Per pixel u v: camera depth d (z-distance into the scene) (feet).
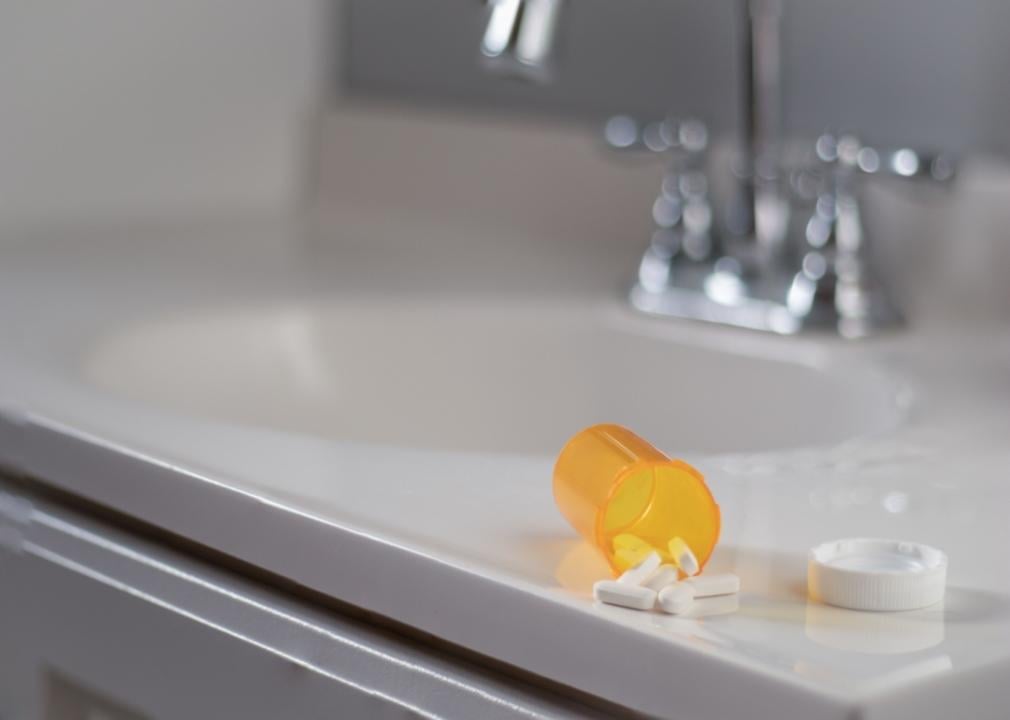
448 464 2.57
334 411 3.68
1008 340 3.39
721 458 2.65
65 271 4.09
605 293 3.90
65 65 4.73
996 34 3.59
